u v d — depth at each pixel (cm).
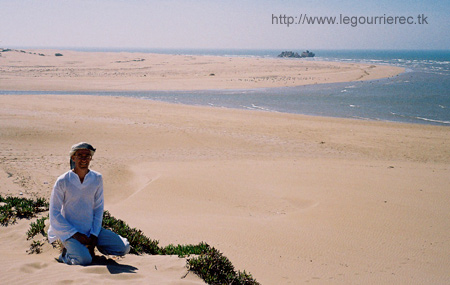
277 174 1561
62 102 3412
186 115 3003
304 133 2556
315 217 1052
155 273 439
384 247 863
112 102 3538
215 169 1622
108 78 5644
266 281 636
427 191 1335
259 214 1109
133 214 1045
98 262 466
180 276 443
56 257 490
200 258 487
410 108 3672
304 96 4303
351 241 888
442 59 17912
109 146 2047
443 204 1188
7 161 1591
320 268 729
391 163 1900
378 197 1249
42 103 3306
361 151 2170
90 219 471
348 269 737
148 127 2506
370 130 2684
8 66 7238
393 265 770
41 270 416
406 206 1159
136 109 3194
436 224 1020
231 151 2075
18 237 575
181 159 1855
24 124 2338
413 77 6800
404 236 935
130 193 1337
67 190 451
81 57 10425
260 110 3400
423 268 763
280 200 1252
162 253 596
